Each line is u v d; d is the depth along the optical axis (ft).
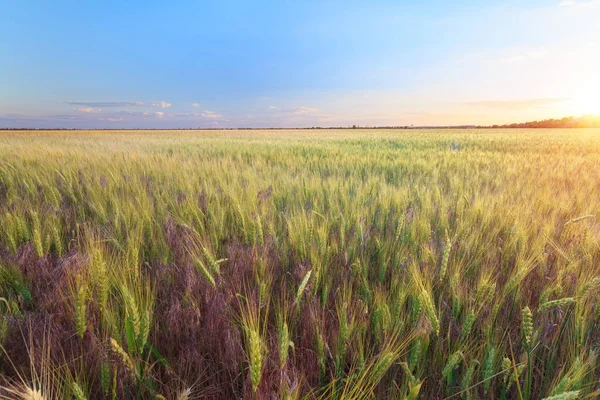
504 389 4.31
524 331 4.48
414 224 9.30
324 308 5.59
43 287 6.57
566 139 76.64
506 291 5.79
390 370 4.72
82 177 18.85
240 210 9.27
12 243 7.81
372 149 46.29
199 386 4.42
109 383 4.09
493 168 24.84
